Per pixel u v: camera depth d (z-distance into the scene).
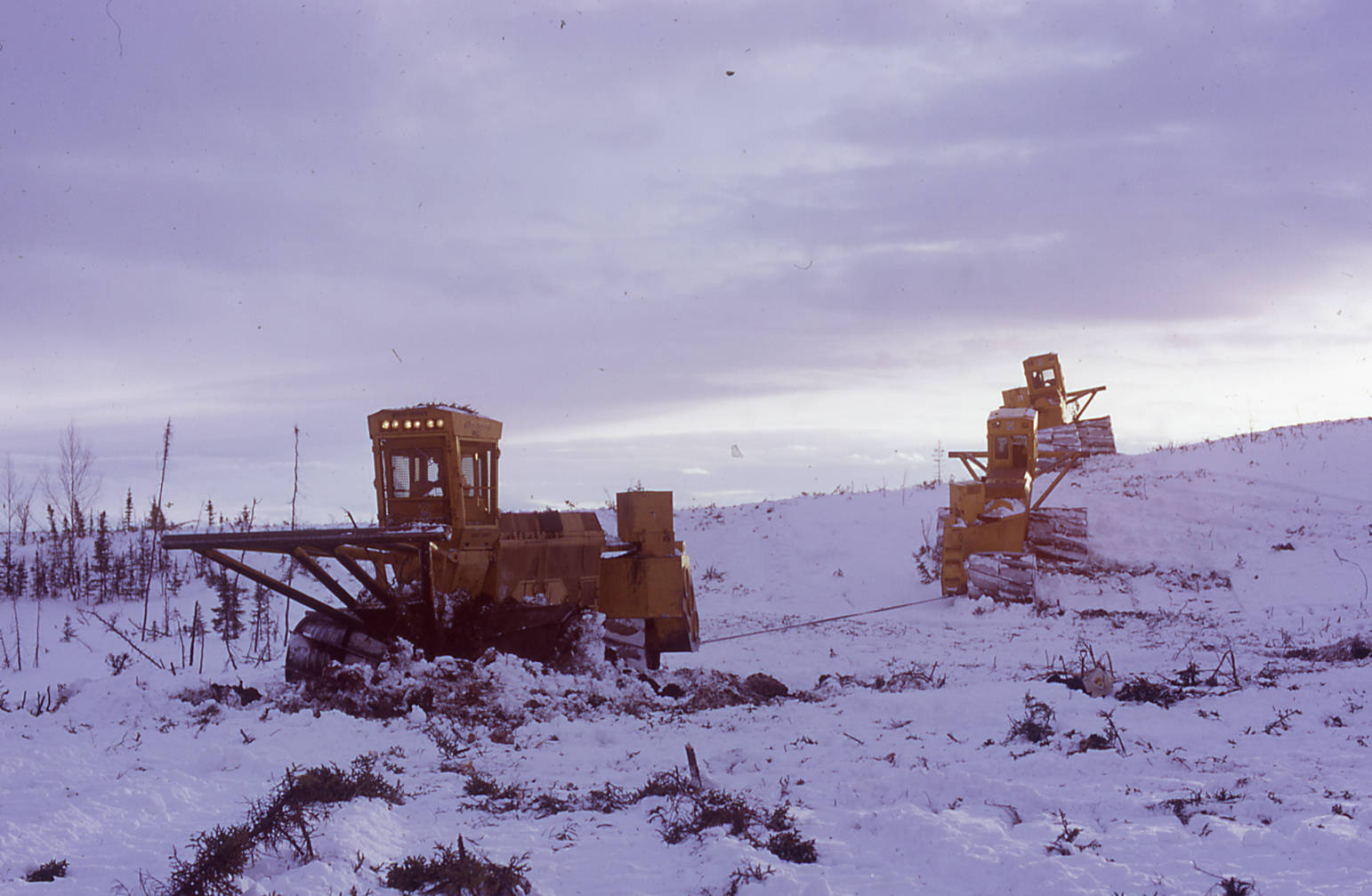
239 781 9.27
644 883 6.52
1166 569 30.20
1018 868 6.37
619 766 10.54
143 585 34.41
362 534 13.77
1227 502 34.28
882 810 8.05
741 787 9.27
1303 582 27.20
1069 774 9.31
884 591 31.62
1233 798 8.14
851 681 16.83
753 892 6.17
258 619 23.91
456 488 15.53
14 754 9.78
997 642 21.69
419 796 9.08
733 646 22.75
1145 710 11.95
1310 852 6.59
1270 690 12.98
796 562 36.31
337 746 11.17
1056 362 42.53
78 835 7.38
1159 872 6.34
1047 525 31.39
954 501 30.16
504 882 6.32
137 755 10.19
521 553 16.31
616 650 17.11
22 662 22.20
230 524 27.67
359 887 6.27
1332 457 37.22
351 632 14.56
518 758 10.99
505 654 15.41
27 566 37.53
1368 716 11.30
